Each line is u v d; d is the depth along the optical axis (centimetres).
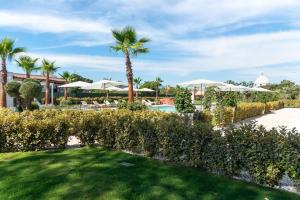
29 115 1038
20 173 669
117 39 2317
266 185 642
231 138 682
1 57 2619
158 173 687
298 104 4478
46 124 930
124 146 911
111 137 940
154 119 898
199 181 643
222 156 691
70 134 971
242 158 663
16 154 852
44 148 936
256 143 648
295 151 604
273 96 3909
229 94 2034
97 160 786
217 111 1689
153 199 548
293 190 623
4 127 895
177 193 577
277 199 563
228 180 657
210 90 2030
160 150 806
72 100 3853
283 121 2228
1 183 607
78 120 987
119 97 4816
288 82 6156
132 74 2336
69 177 643
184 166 751
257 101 3244
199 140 731
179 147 766
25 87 1938
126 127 904
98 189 584
